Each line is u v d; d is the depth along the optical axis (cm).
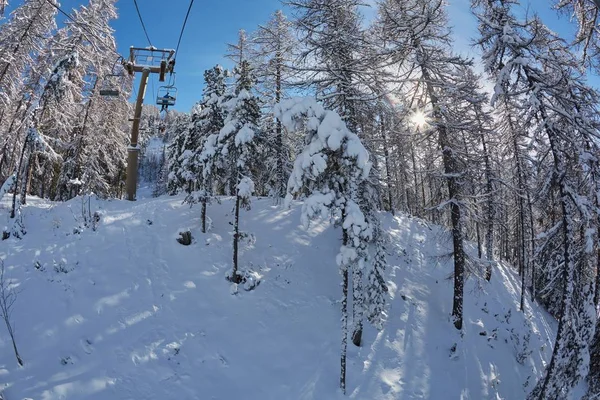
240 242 1872
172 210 2006
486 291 2198
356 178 1235
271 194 2738
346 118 1570
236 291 1586
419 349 1527
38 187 3328
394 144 1745
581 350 1207
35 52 2528
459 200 1648
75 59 1997
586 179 1299
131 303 1409
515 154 2092
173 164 2672
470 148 1781
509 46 1261
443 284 2050
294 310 1584
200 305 1488
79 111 3008
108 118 3231
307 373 1319
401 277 1972
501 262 2955
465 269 1794
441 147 1662
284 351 1394
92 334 1252
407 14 1563
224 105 1716
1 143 2617
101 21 2630
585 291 1302
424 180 1875
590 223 1269
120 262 1575
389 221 2648
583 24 1241
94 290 1418
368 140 1614
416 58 1580
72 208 1911
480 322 1820
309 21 1614
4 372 1060
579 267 1401
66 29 2570
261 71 1969
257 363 1326
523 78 1291
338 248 2012
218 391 1194
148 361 1220
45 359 1133
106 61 2919
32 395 1023
